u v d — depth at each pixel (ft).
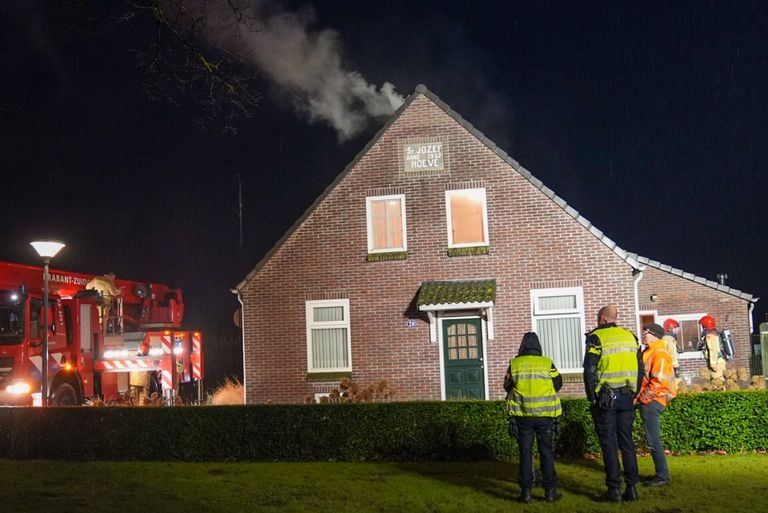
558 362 62.03
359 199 65.87
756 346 98.37
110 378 69.15
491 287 62.13
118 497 33.99
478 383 62.54
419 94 65.87
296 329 65.77
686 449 41.45
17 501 33.24
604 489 33.55
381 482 36.29
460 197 65.05
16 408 46.14
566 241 62.69
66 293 66.49
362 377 64.18
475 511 30.40
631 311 61.36
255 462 43.09
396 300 64.49
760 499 30.78
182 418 44.39
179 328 79.51
